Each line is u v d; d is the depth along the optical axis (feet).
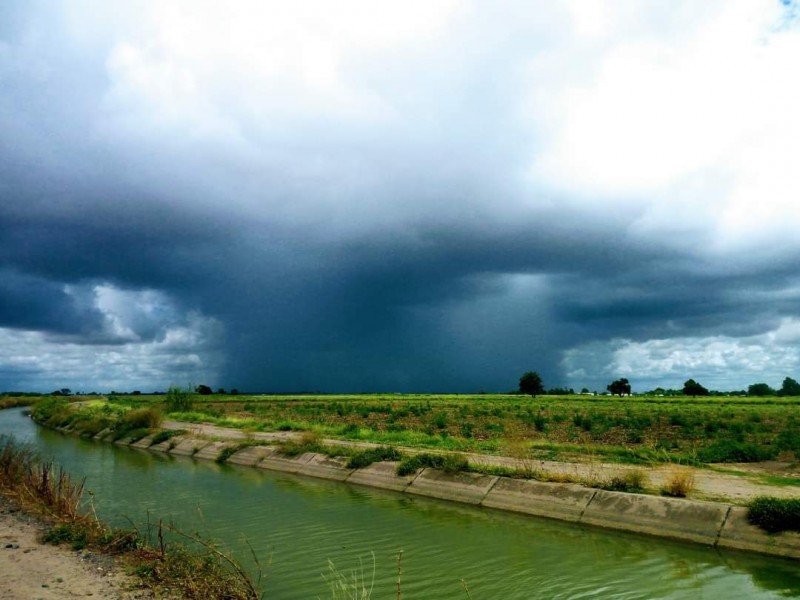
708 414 173.88
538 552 38.88
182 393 195.83
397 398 385.70
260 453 87.86
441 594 31.19
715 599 29.86
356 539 43.06
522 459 65.51
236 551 40.01
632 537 42.39
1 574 31.01
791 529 37.29
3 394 542.57
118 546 36.73
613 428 123.13
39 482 53.26
